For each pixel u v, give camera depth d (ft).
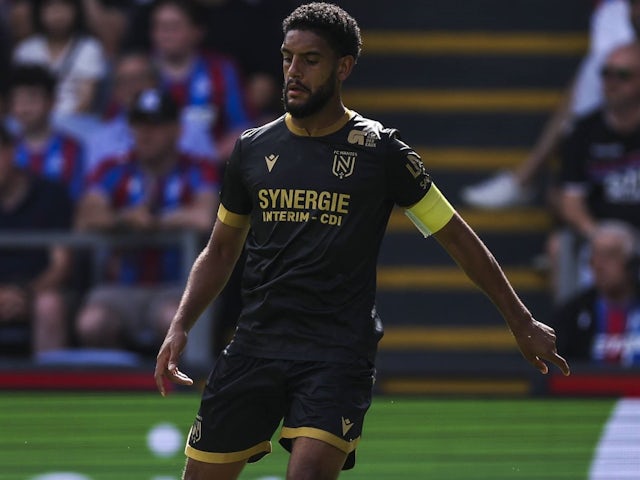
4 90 88.74
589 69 86.28
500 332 85.30
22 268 75.41
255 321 44.04
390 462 64.03
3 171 78.64
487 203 89.97
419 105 96.63
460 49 99.60
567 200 81.82
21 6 91.04
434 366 64.80
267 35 86.43
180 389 64.95
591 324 73.61
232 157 44.52
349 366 42.96
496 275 43.68
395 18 101.40
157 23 83.76
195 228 75.15
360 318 43.42
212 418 44.68
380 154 43.01
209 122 83.10
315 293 43.01
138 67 83.20
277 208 43.29
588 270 78.43
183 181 76.48
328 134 43.19
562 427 63.93
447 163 93.56
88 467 64.90
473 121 95.76
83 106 89.10
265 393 43.96
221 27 85.40
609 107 81.46
